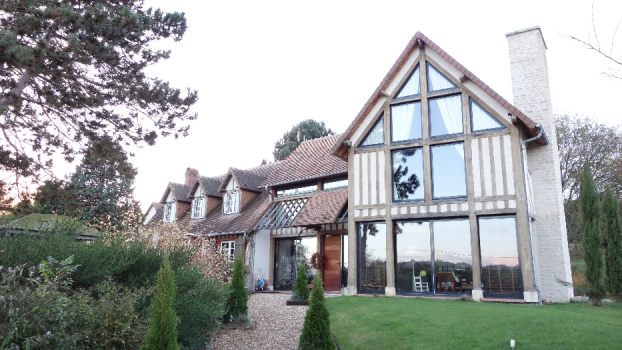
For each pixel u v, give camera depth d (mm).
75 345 6035
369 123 15547
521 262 12320
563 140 28250
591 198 11594
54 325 5738
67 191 11164
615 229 11984
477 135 13570
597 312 9688
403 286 14078
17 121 10227
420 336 8047
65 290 6906
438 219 13938
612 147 27266
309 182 19750
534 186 14477
